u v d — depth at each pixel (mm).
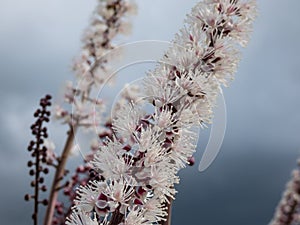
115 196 312
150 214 315
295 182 791
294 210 780
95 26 586
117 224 313
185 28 332
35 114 477
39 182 468
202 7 335
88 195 318
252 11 335
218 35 328
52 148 491
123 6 586
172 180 317
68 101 543
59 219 475
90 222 312
